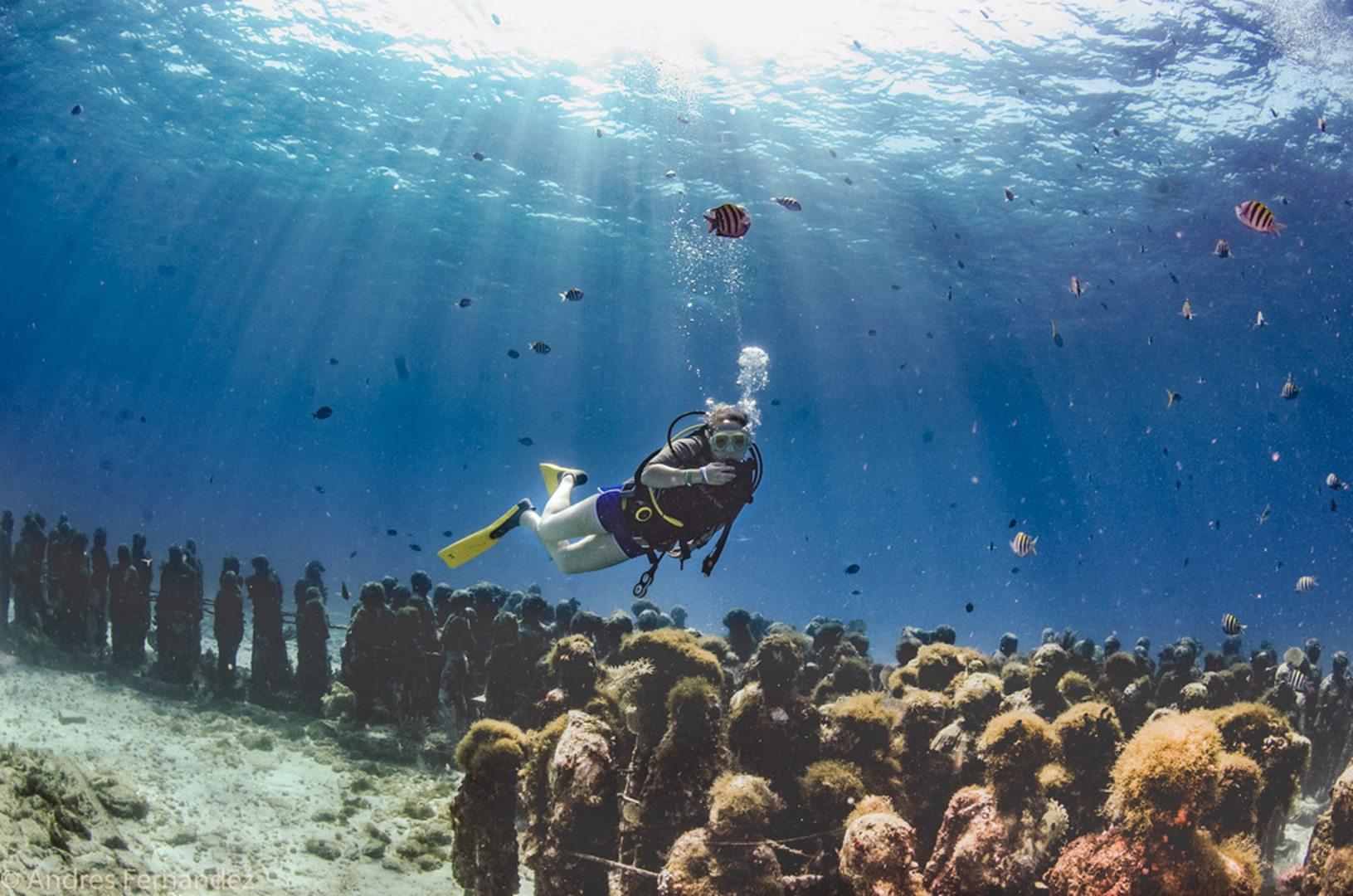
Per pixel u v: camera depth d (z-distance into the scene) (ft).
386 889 23.49
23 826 18.61
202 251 188.34
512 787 20.27
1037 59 77.00
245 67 97.14
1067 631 41.73
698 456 15.87
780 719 20.84
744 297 153.99
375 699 37.83
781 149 96.22
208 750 32.37
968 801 18.39
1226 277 120.26
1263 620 150.51
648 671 22.20
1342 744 37.99
